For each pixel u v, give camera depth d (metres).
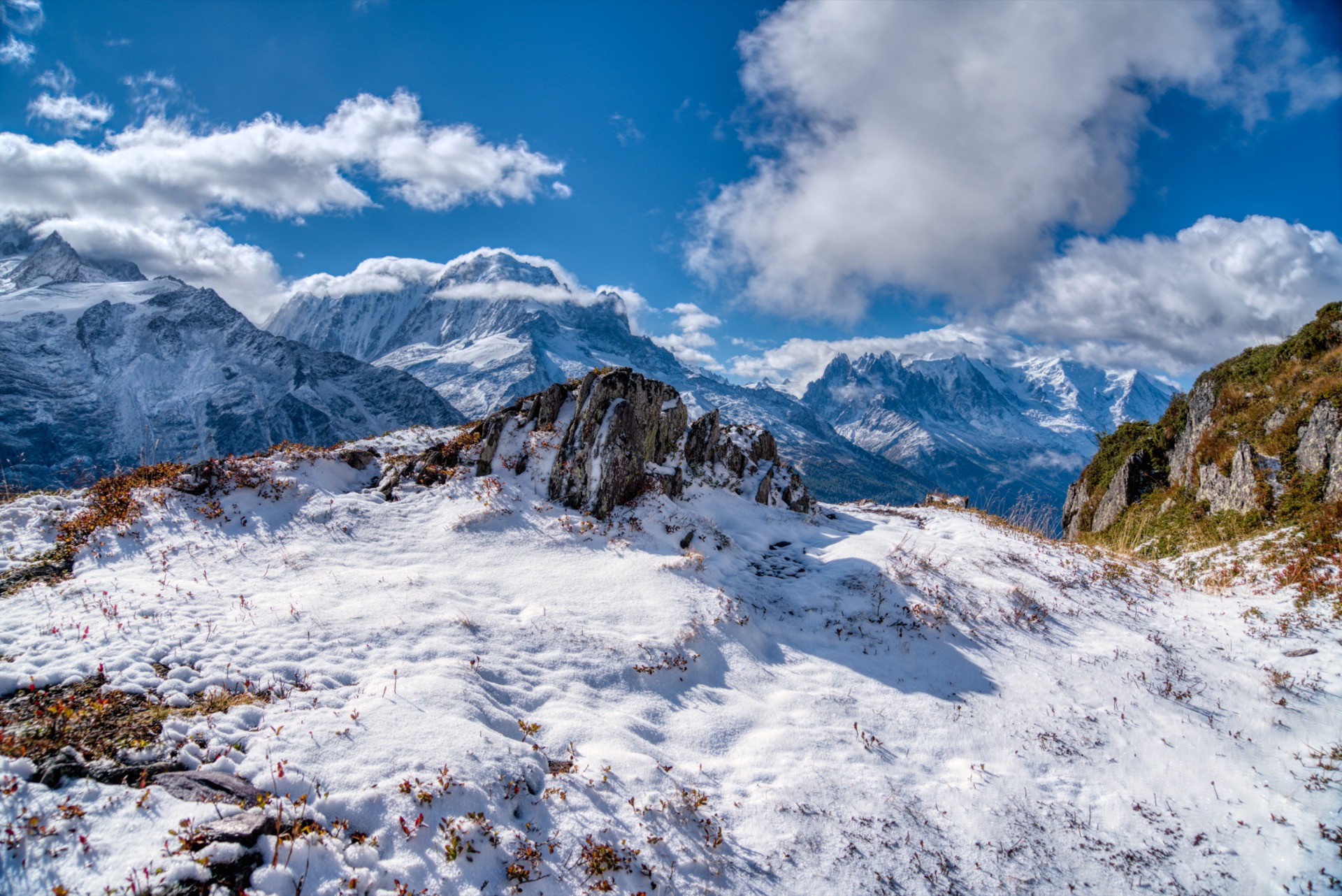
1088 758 11.35
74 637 10.27
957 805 10.16
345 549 15.64
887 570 18.22
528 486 19.67
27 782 7.04
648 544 18.05
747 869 8.55
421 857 7.36
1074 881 8.97
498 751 9.09
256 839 6.89
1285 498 18.83
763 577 18.53
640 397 21.28
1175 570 19.59
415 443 23.05
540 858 7.81
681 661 12.98
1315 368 20.73
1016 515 25.42
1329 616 14.17
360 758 8.40
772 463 27.22
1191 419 25.70
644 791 9.36
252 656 10.54
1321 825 9.48
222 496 16.55
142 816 6.90
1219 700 12.50
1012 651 14.65
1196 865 9.21
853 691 13.14
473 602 13.96
